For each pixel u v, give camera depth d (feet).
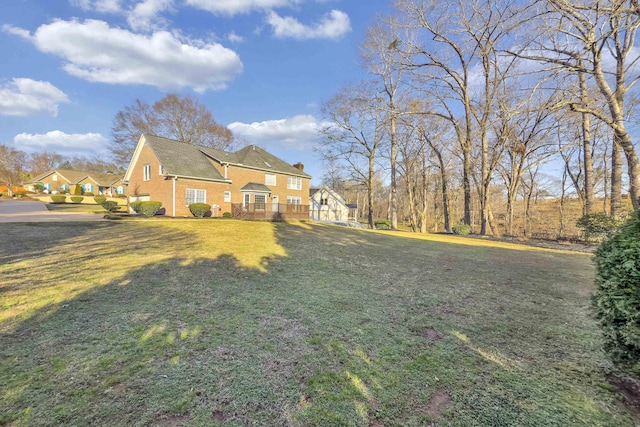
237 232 36.14
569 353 9.23
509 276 19.94
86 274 15.88
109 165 133.39
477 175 76.33
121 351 8.54
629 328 6.95
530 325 11.50
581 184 68.59
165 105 103.09
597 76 34.04
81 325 10.08
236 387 7.14
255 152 84.33
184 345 9.06
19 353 8.19
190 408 6.34
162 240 27.81
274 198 81.71
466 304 13.89
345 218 117.19
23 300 12.00
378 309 12.88
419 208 95.14
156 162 62.44
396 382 7.57
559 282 18.56
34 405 6.22
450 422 6.15
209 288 14.65
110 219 45.01
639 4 26.08
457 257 27.22
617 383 7.59
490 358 8.88
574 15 29.89
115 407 6.26
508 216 67.82
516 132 54.75
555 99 37.19
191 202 61.82
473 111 54.70
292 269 19.39
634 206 34.19
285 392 7.04
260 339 9.70
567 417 6.29
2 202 90.53
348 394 7.04
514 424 6.08
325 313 12.19
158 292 13.71
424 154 77.97
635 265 6.77
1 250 20.79
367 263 22.49
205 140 113.60
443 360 8.72
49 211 62.90
